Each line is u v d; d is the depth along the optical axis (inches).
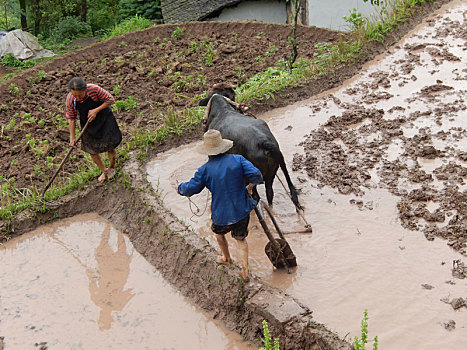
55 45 915.4
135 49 668.1
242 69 543.2
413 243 262.7
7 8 1053.8
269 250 246.5
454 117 372.8
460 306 221.3
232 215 227.3
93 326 243.4
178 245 276.5
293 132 387.2
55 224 325.4
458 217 275.0
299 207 281.0
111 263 287.4
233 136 276.4
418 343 206.1
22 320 249.1
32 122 446.3
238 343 227.3
